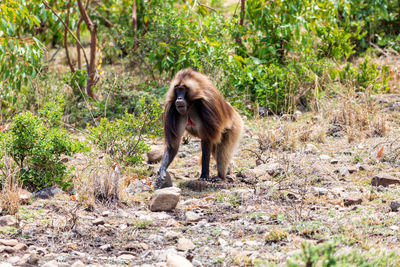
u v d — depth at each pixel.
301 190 6.76
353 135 9.30
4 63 10.25
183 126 7.41
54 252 5.01
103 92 12.00
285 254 4.71
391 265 4.30
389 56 14.02
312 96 11.77
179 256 4.49
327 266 3.84
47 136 7.07
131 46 13.47
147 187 7.30
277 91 11.50
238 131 7.92
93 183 6.64
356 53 15.11
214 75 11.51
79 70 12.07
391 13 15.16
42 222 5.78
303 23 12.41
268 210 6.11
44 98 11.52
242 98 11.62
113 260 4.79
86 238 5.38
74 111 11.48
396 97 11.54
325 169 7.59
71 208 6.23
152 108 8.51
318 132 9.71
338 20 14.66
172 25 12.28
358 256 4.28
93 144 8.31
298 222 5.55
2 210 6.09
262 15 12.57
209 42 11.40
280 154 8.80
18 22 11.72
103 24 16.77
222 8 18.11
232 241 5.20
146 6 13.34
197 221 5.91
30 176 7.03
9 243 5.07
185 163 8.72
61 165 7.15
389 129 9.51
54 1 13.73
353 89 11.41
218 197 6.76
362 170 7.67
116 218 6.04
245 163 8.61
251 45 12.98
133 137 8.82
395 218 5.54
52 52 17.56
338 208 6.06
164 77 12.86
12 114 11.16
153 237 5.38
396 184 6.83
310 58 12.53
